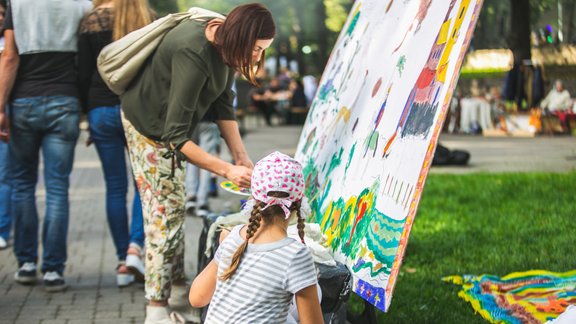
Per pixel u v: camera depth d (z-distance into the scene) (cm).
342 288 353
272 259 294
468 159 1337
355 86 467
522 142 1839
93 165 1449
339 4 3269
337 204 418
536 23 1917
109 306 534
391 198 341
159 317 473
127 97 461
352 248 370
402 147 349
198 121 446
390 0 466
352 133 439
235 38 392
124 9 507
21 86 543
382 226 341
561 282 515
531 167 1288
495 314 467
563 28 1875
